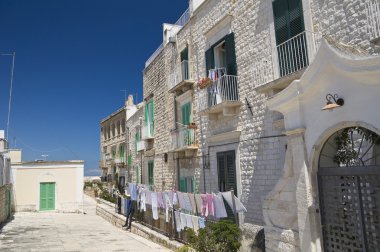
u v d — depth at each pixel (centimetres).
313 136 562
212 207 988
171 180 1775
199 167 1455
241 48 1192
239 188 1172
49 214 2681
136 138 2630
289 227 621
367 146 632
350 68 481
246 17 1172
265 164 1058
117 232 1738
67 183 2875
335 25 821
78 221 2270
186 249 966
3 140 2130
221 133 1268
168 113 1850
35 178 2825
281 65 993
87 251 1248
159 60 2009
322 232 555
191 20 1571
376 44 674
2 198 2133
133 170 2714
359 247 501
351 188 516
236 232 841
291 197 616
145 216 1648
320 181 564
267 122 1056
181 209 1216
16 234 1691
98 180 5322
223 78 1233
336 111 518
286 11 981
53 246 1357
